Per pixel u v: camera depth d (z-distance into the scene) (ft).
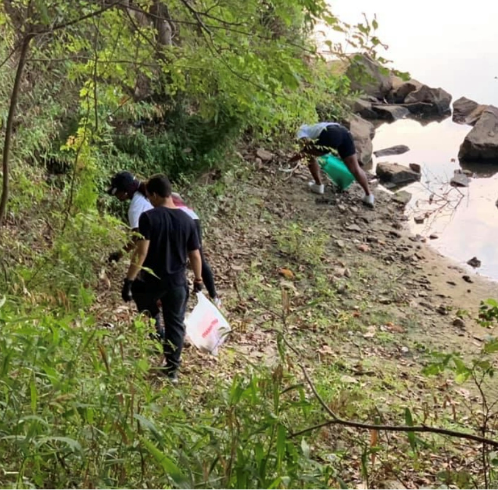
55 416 8.97
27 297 14.44
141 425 8.80
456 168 44.91
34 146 23.27
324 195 36.88
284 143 38.52
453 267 31.86
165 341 17.69
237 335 22.59
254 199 34.45
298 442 9.78
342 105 43.68
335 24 12.89
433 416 18.44
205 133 30.22
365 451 9.53
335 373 20.95
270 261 29.45
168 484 8.45
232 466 8.34
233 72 14.29
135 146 28.27
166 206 18.13
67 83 25.54
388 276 30.22
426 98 56.49
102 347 9.90
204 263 21.58
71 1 15.57
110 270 20.81
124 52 17.02
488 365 11.00
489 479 11.80
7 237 18.58
